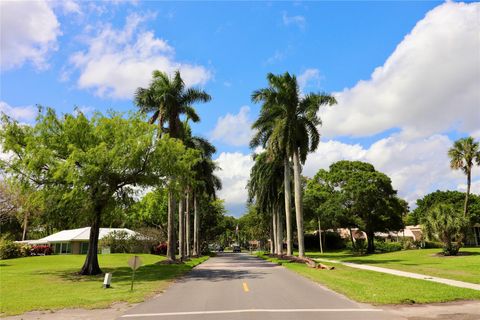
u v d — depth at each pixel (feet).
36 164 69.31
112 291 48.52
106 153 69.15
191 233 221.46
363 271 71.20
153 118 106.01
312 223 208.44
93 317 31.96
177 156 80.69
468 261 86.28
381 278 57.82
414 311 32.14
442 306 34.47
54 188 72.33
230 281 57.93
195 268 87.92
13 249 138.92
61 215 77.10
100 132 74.54
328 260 113.39
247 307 34.88
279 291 45.68
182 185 84.17
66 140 73.46
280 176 146.61
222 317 30.50
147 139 73.67
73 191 65.72
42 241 179.93
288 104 103.24
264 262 116.37
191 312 33.12
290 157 110.63
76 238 168.14
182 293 45.78
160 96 101.50
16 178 73.31
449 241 111.86
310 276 62.64
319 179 199.11
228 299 39.96
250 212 267.39
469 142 158.10
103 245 167.53
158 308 35.63
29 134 73.77
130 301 39.91
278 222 147.95
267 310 33.14
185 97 104.94
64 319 31.27
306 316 30.27
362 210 165.37
